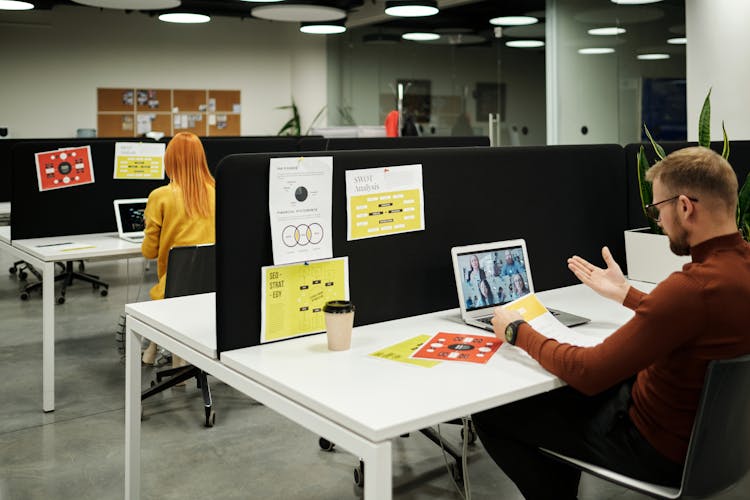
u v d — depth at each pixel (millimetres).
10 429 3029
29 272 6727
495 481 2549
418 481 2545
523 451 1825
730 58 5062
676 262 2412
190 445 2881
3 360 4027
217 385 3613
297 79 11719
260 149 4875
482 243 2252
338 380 1562
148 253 3346
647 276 2508
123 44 10773
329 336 1782
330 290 1944
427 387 1516
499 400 1478
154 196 3248
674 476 1551
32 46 10211
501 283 2141
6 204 4680
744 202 2291
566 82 7379
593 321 2045
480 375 1591
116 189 4055
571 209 2531
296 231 1867
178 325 2012
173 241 3264
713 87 5172
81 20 10477
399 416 1356
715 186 1476
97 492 2486
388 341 1861
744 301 1441
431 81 9711
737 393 1444
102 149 3996
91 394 3477
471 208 2238
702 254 1502
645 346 1455
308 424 1477
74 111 10562
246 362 1691
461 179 2207
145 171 4125
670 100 6309
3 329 4711
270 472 2641
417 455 2758
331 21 8664
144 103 11000
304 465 2701
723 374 1406
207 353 1825
